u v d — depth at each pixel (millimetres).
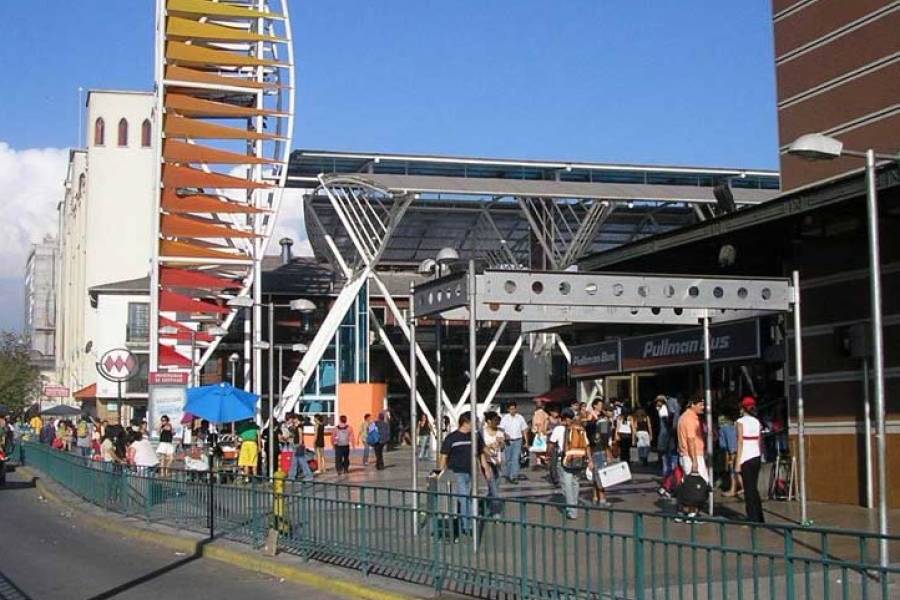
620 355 23516
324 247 62750
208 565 15453
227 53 49406
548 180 57844
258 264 49500
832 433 18531
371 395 48875
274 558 14977
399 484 27328
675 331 21594
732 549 7922
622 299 14945
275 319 60844
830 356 18656
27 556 16562
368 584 12531
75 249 84812
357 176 51156
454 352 62031
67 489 28672
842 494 18266
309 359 52188
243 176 52031
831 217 17719
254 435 25938
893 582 7641
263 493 16047
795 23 20500
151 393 34781
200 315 52312
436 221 58469
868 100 18969
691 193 53750
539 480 26000
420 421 48500
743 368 23609
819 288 18922
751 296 15727
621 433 26562
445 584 11680
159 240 48406
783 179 20656
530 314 16469
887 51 18656
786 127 20594
